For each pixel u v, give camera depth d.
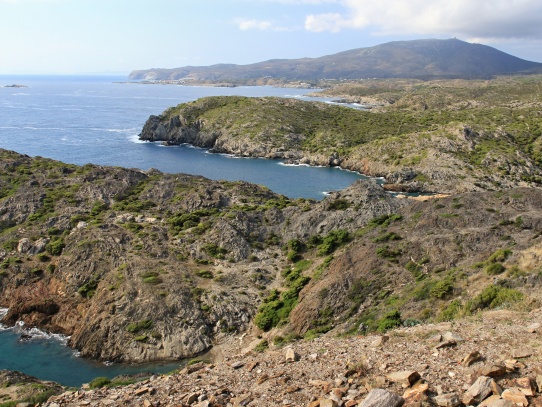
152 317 49.06
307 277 54.66
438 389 12.30
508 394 11.06
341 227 66.00
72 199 77.50
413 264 48.72
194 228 67.69
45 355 47.09
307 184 130.50
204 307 51.06
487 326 17.78
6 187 81.50
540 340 15.12
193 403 14.77
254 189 91.44
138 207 76.12
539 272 29.28
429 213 61.53
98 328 48.66
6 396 33.88
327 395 13.28
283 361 17.66
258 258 62.88
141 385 18.02
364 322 38.75
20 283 57.94
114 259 58.69
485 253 45.44
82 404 16.48
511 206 60.62
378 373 14.34
